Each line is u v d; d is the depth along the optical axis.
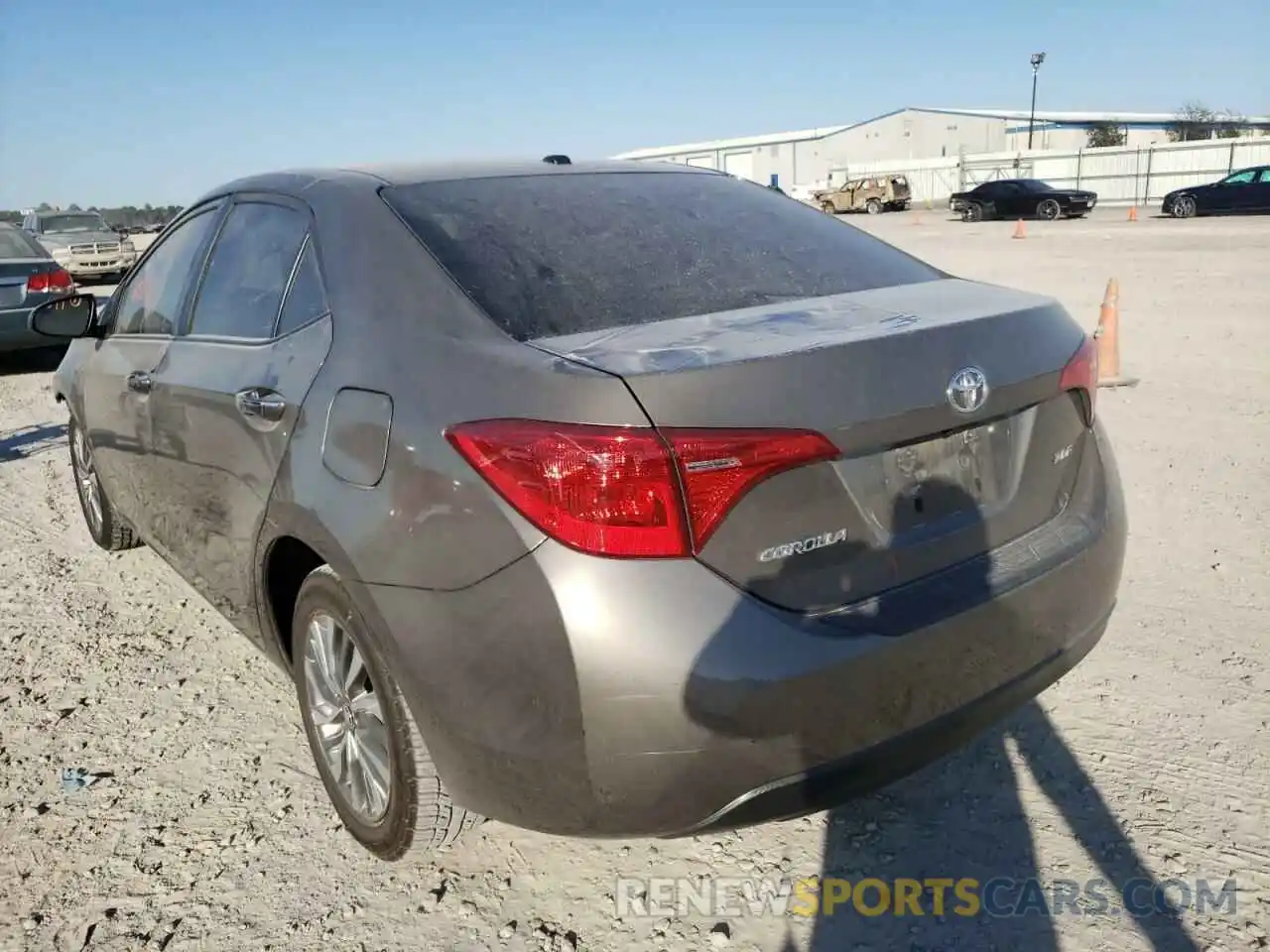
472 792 2.29
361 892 2.66
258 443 2.83
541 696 2.06
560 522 2.01
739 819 2.12
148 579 4.83
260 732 3.45
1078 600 2.57
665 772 2.04
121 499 4.34
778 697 2.04
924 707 2.24
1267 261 16.44
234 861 2.79
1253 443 6.28
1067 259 18.58
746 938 2.47
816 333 2.24
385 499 2.31
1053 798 2.92
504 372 2.20
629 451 1.97
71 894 2.68
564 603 2.00
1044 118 73.62
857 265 2.98
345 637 2.67
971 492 2.40
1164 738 3.17
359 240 2.76
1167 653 3.70
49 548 5.32
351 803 2.77
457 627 2.17
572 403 2.04
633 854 2.78
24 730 3.48
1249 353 9.07
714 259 2.81
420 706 2.30
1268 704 3.33
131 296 4.18
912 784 3.01
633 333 2.30
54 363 11.91
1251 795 2.88
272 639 3.09
